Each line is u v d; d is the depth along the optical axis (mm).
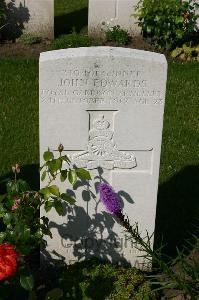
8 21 4598
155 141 2150
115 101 2086
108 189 1901
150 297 2121
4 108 3492
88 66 2029
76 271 2221
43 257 2307
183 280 1964
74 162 2174
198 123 3430
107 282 2150
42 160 2158
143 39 4727
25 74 3904
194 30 4629
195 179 2912
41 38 4672
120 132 2133
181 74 4047
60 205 2094
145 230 2307
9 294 2117
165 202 2734
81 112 2096
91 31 4777
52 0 4562
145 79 2057
